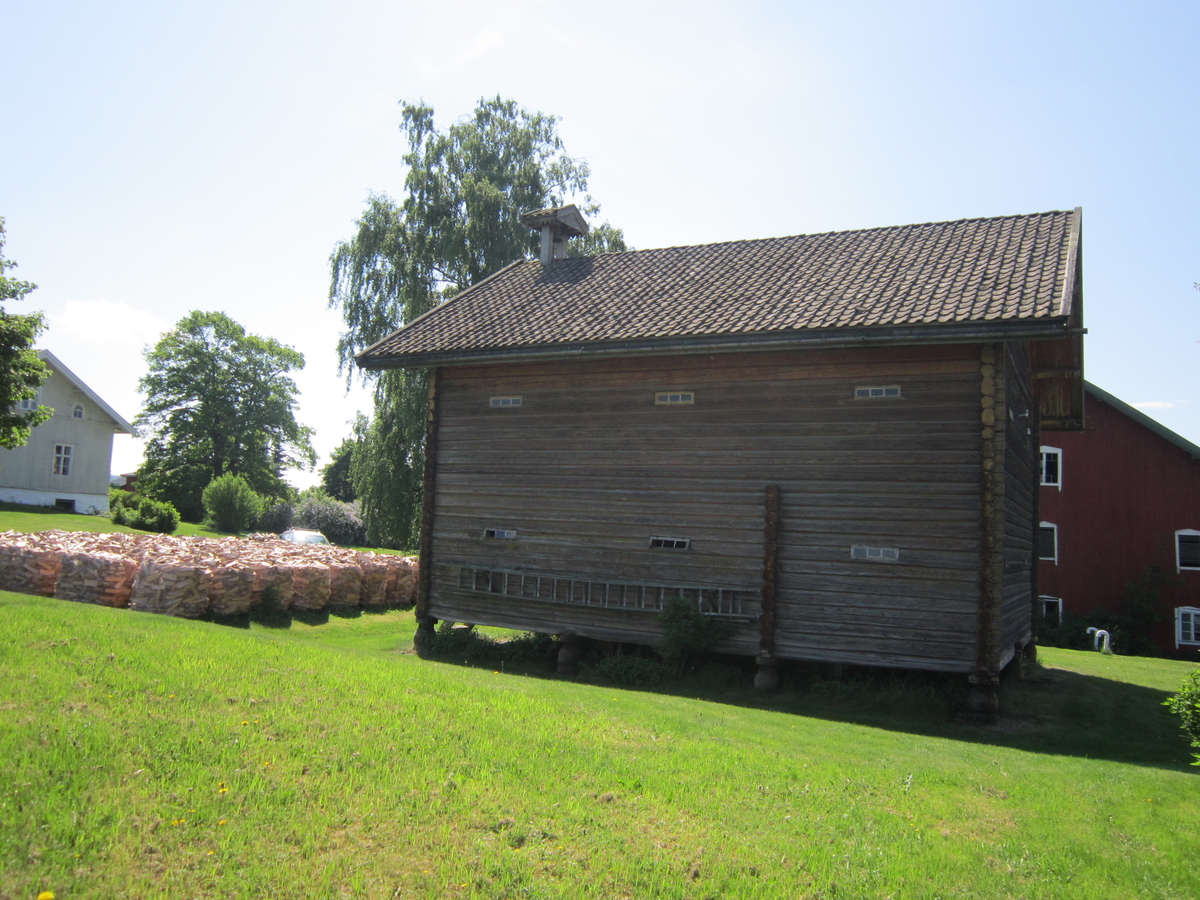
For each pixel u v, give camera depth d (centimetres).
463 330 1789
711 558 1503
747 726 1055
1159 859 673
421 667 1177
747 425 1495
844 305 1415
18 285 2533
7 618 1056
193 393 6016
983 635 1297
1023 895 589
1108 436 3241
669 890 547
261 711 787
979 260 1493
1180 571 3108
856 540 1392
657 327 1508
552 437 1677
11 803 535
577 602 1617
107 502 4428
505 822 618
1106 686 1738
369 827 585
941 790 802
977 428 1328
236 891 489
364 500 3259
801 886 573
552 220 2211
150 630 1120
